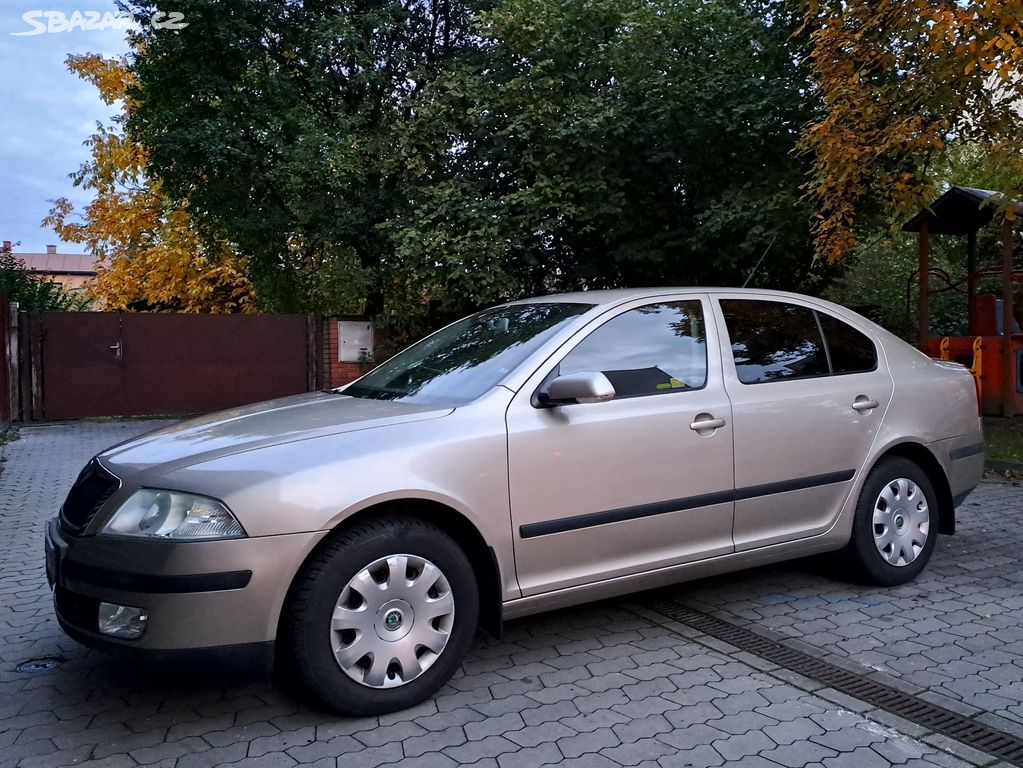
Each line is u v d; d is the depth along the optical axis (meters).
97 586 3.01
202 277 19.67
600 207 10.66
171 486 3.03
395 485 3.20
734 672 3.67
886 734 3.11
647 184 11.30
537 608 3.62
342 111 13.55
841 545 4.59
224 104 12.95
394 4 13.20
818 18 8.34
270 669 3.02
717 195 10.74
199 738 3.09
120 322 13.27
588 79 11.19
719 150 10.67
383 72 13.34
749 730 3.14
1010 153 7.38
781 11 10.08
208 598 2.92
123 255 21.16
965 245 14.91
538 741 3.05
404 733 3.11
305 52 13.45
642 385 3.96
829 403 4.48
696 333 4.25
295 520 3.02
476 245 10.36
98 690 3.53
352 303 15.28
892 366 4.89
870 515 4.68
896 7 7.20
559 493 3.61
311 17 13.38
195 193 13.62
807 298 4.81
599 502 3.71
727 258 10.65
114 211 20.78
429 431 3.38
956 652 3.87
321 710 3.28
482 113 10.96
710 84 9.97
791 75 10.23
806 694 3.45
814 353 4.64
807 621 4.30
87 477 3.40
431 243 10.48
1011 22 6.23
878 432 4.67
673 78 10.30
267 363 14.02
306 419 3.56
